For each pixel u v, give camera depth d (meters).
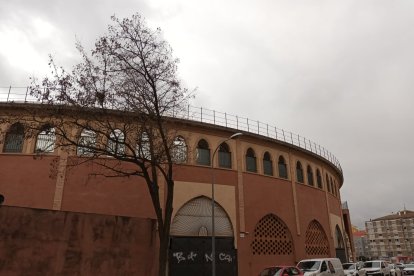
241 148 30.66
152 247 20.78
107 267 18.81
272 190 31.59
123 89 18.88
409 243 132.88
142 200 25.19
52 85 18.22
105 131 21.00
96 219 19.05
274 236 30.75
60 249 17.58
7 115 23.20
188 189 26.97
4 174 23.83
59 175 24.03
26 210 17.06
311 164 37.75
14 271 16.22
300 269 22.12
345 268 31.00
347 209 51.69
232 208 28.47
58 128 19.16
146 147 20.64
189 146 27.72
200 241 26.42
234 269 27.09
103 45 18.62
